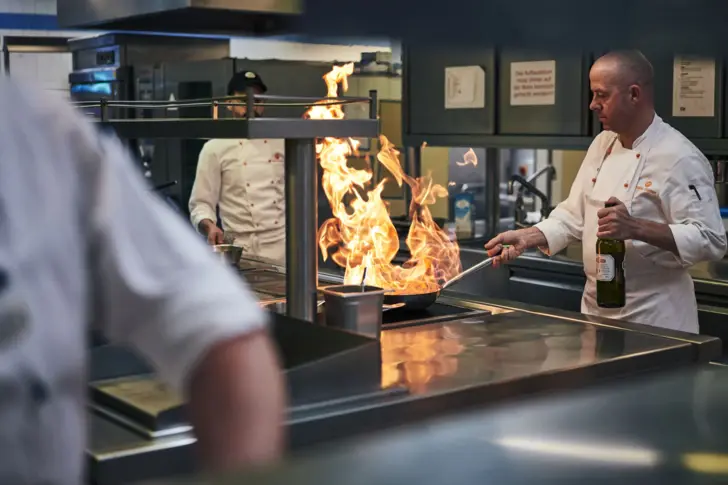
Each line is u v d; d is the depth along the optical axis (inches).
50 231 29.2
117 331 31.5
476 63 171.0
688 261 107.0
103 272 30.5
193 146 212.4
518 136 166.1
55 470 30.3
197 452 30.7
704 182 111.1
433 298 89.0
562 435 33.4
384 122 210.5
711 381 43.2
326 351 60.6
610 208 106.4
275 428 30.2
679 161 110.6
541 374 65.3
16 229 28.6
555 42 24.7
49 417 29.7
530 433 32.4
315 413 55.2
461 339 77.2
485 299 96.3
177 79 210.7
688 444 35.9
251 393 29.7
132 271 30.2
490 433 31.7
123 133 79.4
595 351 72.2
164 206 33.0
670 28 23.7
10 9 257.1
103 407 57.5
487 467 29.3
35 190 29.2
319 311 84.4
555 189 246.8
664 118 143.7
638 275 113.6
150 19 94.0
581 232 120.6
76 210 30.2
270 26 92.4
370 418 56.5
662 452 34.9
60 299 29.4
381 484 26.3
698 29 23.8
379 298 73.0
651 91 113.0
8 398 28.7
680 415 38.2
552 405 35.5
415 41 26.2
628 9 24.0
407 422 58.3
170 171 215.5
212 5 74.0
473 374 65.0
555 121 159.5
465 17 25.2
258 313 31.3
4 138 28.9
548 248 118.1
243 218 169.3
